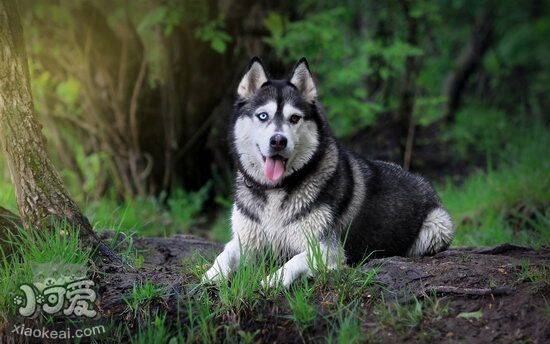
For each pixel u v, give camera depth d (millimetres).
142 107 8445
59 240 4371
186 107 8688
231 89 8797
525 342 3582
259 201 4672
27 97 4547
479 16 11211
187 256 5277
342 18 9734
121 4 7922
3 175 8234
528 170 8703
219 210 8992
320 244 4531
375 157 10188
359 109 9227
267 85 4805
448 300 3959
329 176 4676
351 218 4844
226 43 8461
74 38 7934
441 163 10477
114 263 4707
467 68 11453
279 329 3941
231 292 4109
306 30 8172
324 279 4211
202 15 8031
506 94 13039
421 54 9211
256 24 8602
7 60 4441
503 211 7551
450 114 11586
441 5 10273
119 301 4203
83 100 8469
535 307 3789
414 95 10094
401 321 3807
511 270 4266
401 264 4383
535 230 7027
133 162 8555
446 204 8297
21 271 4277
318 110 4867
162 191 8836
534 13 12516
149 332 3873
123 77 8219
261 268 4414
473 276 4180
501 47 12664
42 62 8156
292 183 4590
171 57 8430
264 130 4535
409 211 5242
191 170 9078
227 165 9180
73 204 4715
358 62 9055
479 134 11125
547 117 11977
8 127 4492
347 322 3766
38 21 7762
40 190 4555
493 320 3768
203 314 4004
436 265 4363
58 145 8703
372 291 4117
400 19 10141
